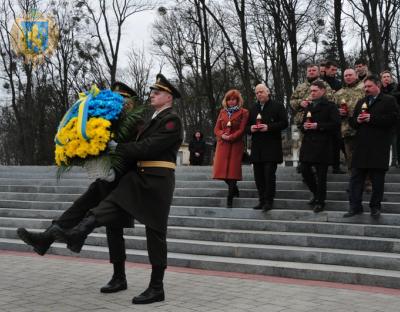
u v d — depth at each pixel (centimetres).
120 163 513
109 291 564
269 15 2317
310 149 786
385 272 604
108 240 567
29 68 3083
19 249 861
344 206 821
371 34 1961
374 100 722
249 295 550
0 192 1205
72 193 1148
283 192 916
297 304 511
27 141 3241
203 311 488
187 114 3575
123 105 520
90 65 3081
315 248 704
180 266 713
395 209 779
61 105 3189
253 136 832
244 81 2222
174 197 981
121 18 2783
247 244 747
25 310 493
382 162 725
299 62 2705
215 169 870
